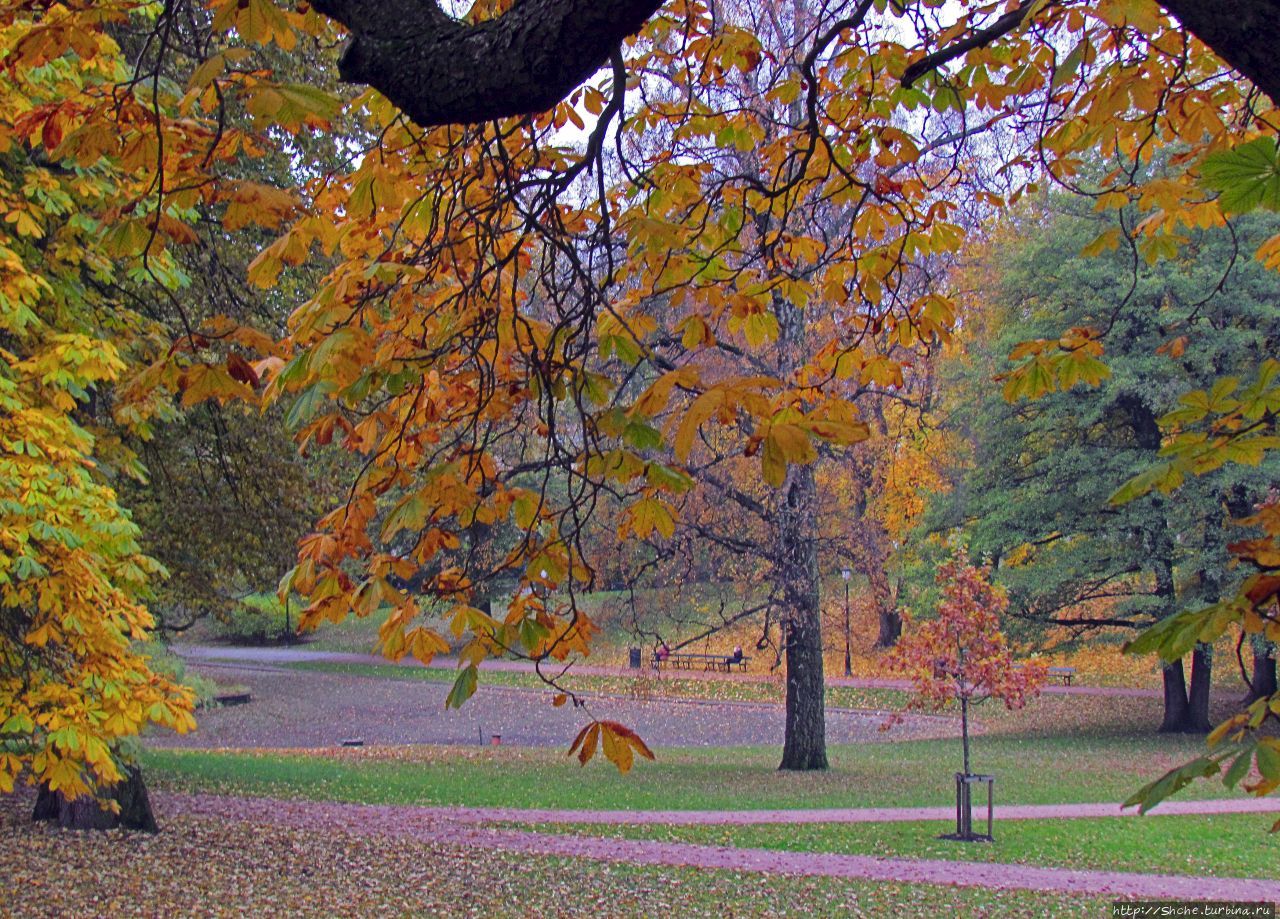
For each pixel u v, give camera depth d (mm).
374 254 3371
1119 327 21250
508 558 2750
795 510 16125
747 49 4234
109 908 9180
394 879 10578
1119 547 23359
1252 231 20344
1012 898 10000
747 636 35812
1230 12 1979
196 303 9875
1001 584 23766
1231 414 2393
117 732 5547
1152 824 13789
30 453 5637
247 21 2062
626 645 35750
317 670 37188
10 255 5953
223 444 11883
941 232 4066
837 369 4207
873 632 34469
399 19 2221
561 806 15500
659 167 4129
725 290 4090
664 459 8227
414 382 2742
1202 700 24391
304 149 10000
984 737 24281
